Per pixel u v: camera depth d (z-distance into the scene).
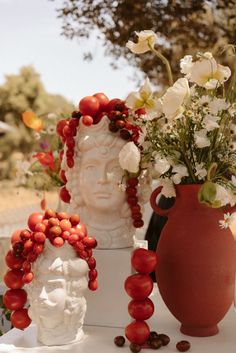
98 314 1.11
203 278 1.00
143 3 2.32
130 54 2.45
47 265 0.96
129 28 2.37
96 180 1.10
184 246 1.01
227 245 1.02
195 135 1.00
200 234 1.01
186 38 2.40
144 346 1.00
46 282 0.96
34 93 8.51
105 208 1.11
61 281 0.96
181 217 1.04
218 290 1.01
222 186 1.00
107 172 1.10
